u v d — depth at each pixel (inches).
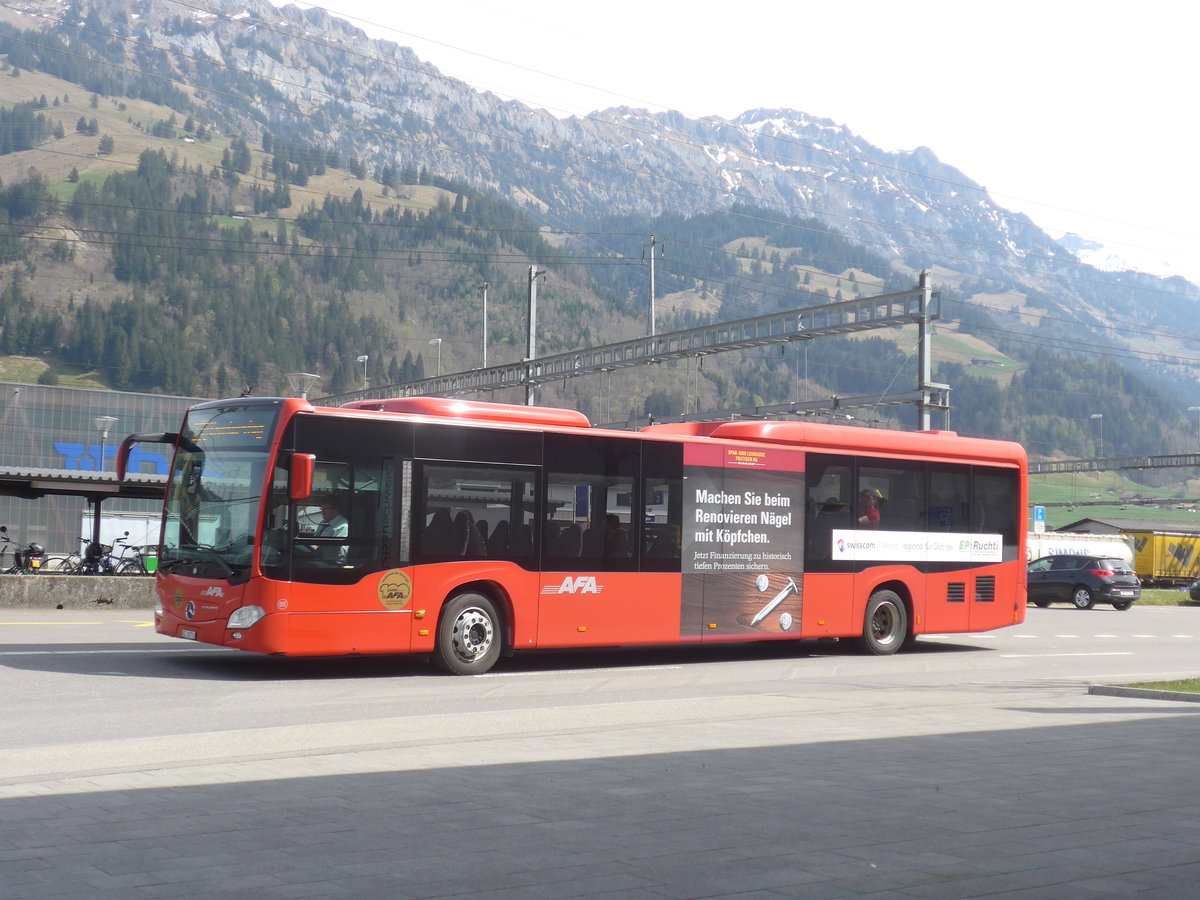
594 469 689.6
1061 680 682.2
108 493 1210.6
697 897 228.5
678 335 1619.1
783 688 616.4
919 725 469.7
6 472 1125.1
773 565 759.1
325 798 305.9
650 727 452.1
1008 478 892.0
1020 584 892.0
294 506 595.5
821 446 790.5
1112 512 6884.8
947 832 286.4
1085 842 278.8
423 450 633.0
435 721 465.1
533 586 662.5
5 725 440.5
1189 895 237.5
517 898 224.8
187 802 297.9
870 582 810.2
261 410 608.1
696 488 728.3
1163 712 526.6
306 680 610.5
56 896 218.5
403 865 244.5
